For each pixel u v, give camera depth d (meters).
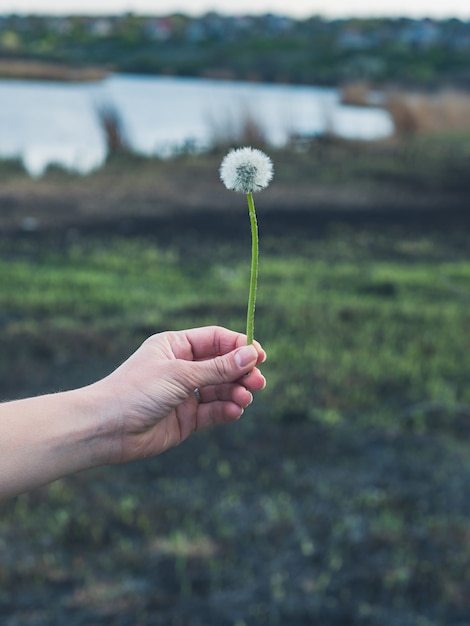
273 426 2.60
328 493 2.21
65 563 1.88
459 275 4.51
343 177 7.39
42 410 0.76
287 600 1.76
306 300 3.96
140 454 0.81
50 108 12.12
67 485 2.22
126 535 2.00
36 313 3.66
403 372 3.04
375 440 2.53
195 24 29.95
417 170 7.82
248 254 4.92
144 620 1.69
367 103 14.59
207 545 1.96
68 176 7.03
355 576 1.84
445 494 2.22
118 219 5.68
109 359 3.15
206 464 2.36
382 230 5.63
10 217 5.53
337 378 2.98
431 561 1.91
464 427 2.63
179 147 8.35
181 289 4.15
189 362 0.80
